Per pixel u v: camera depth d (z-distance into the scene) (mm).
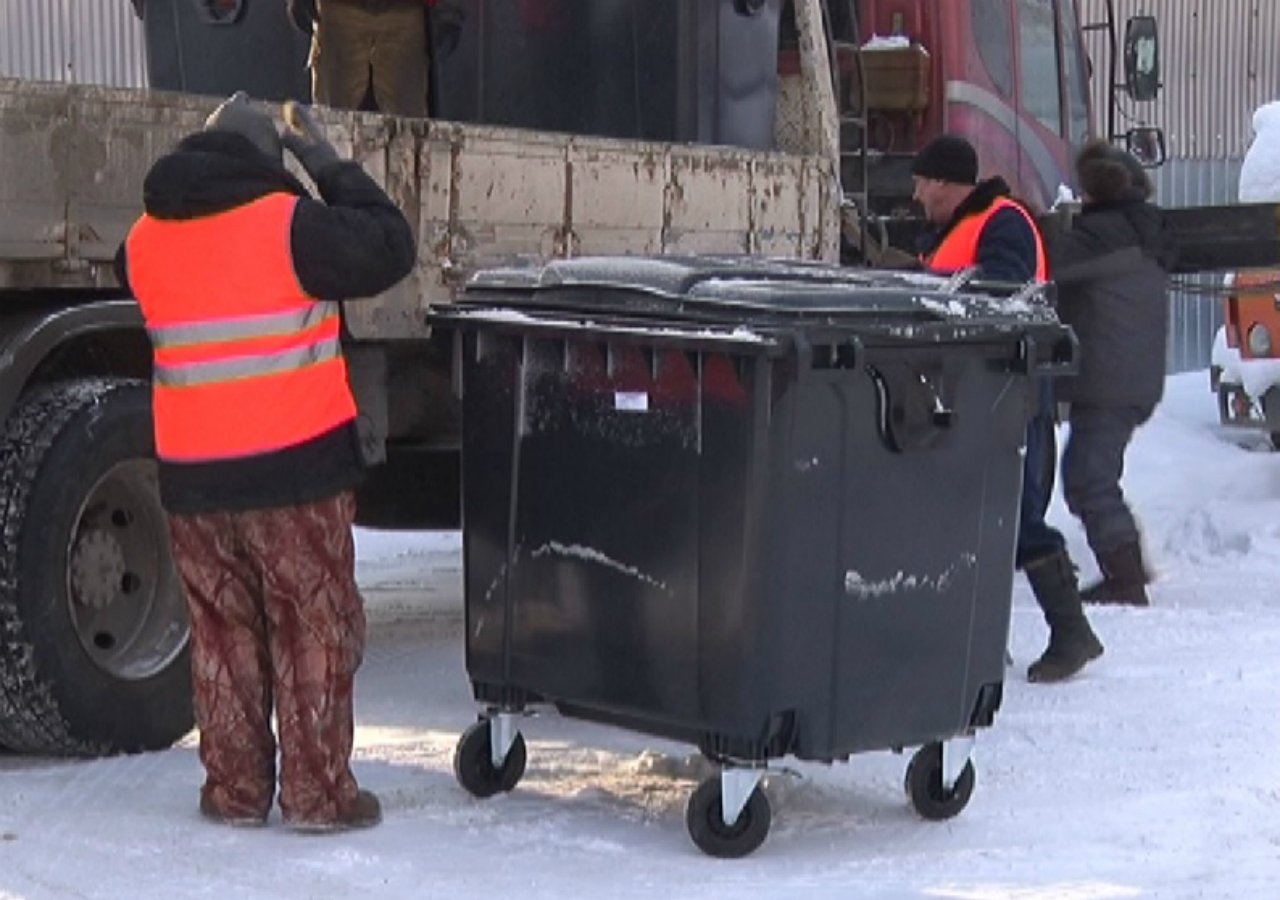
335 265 10898
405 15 19250
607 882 10641
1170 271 19688
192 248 10961
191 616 11492
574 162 15727
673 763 13086
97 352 13422
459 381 12203
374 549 24172
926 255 17641
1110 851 11359
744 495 10773
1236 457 30844
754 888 10555
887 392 11109
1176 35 46438
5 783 12367
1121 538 19469
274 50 21125
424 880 10586
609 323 11312
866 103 21750
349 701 11484
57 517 12383
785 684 10969
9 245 11867
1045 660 15992
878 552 11227
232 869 10695
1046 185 24297
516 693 12188
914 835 11680
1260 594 20344
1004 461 11781
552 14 19797
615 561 11430
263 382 10984
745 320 10828
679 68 19141
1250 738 14070
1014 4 23781
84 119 12352
